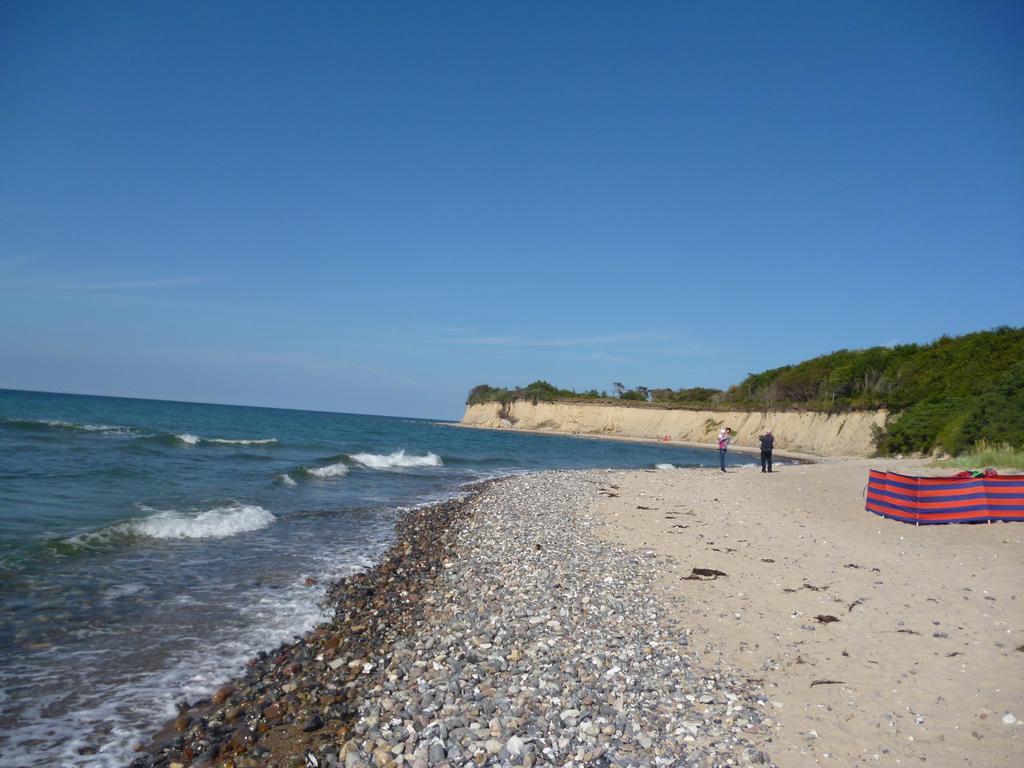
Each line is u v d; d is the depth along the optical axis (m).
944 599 8.56
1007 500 13.38
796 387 87.00
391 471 30.83
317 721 5.43
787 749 4.95
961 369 54.72
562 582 9.98
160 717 5.61
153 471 21.67
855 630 7.59
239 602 8.91
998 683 5.94
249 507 16.05
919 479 14.40
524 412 129.88
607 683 6.11
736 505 18.50
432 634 7.76
